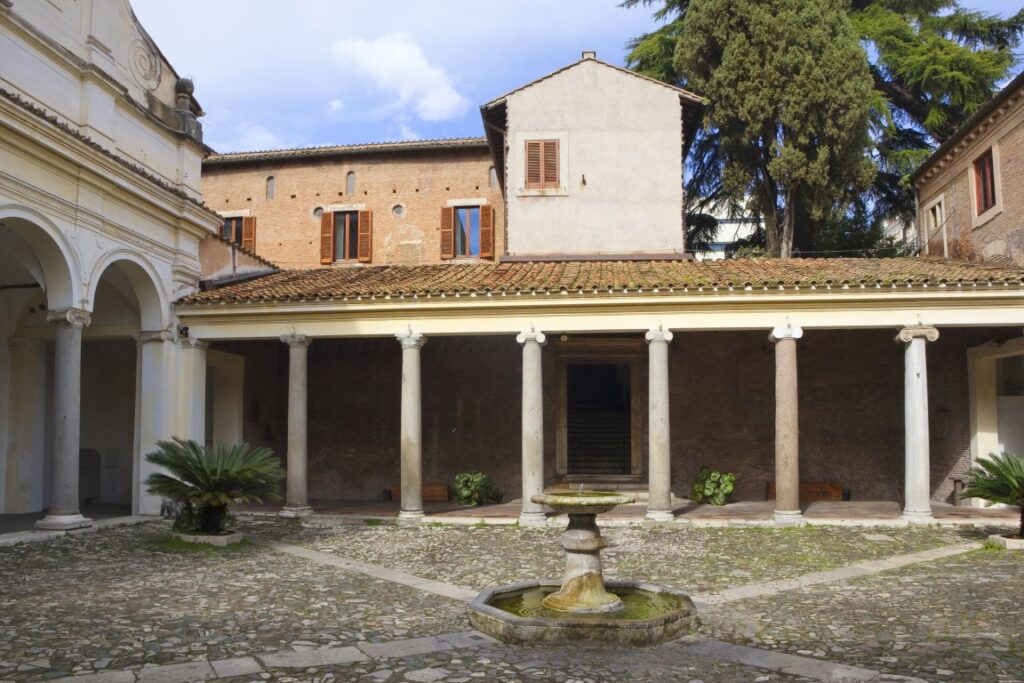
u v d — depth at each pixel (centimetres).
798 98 2247
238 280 1881
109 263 1430
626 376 2755
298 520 1576
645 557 1182
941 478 1836
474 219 2416
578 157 1995
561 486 1897
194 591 951
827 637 750
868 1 2881
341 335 1612
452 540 1349
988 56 2595
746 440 1883
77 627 773
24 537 1259
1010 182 1644
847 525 1455
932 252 2061
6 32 1212
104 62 1441
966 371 1761
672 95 2003
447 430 1958
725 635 763
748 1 2322
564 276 1650
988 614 830
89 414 1942
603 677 632
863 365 1884
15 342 1667
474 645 725
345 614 844
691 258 1948
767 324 1505
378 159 2464
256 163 2503
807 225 2575
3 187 1169
